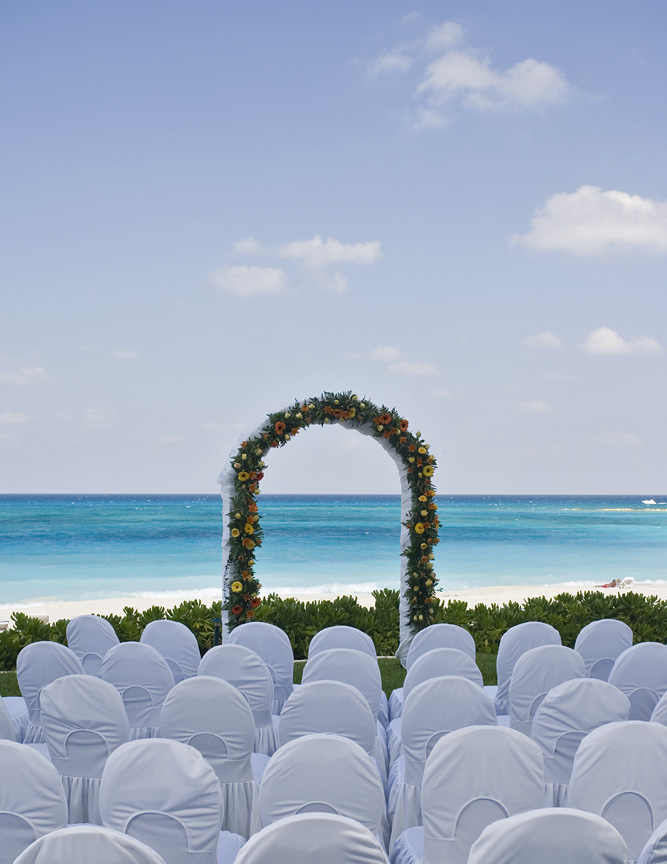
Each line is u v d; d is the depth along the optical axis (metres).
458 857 3.18
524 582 27.50
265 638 5.85
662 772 3.19
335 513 60.38
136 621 10.20
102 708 4.15
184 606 10.33
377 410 8.94
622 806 3.20
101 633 6.42
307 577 28.38
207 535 43.53
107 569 30.78
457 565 31.94
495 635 10.41
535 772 3.15
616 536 44.75
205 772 3.02
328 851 2.25
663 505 89.12
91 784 4.22
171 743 3.06
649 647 5.04
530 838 2.29
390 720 6.07
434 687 4.02
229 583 8.79
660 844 2.49
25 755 3.04
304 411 8.72
